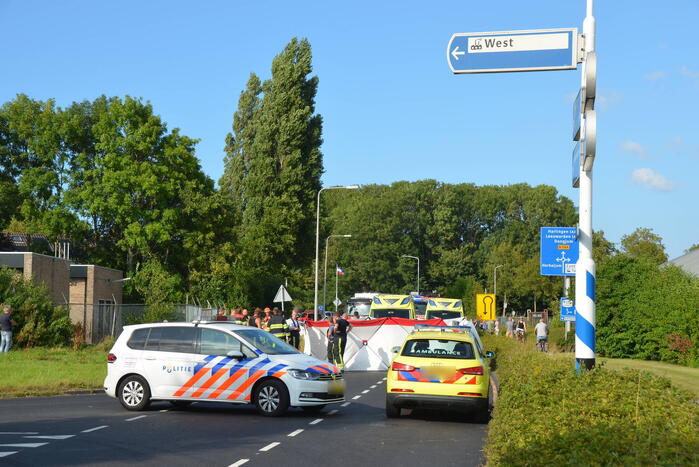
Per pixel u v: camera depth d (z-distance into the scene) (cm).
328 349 2689
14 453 1084
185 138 5588
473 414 1554
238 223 6500
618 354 3453
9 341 2894
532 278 8206
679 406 820
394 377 1487
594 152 1049
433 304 4397
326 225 6612
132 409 1591
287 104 6381
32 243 5747
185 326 1603
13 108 5738
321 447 1161
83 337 3266
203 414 1552
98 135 5428
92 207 5253
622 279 3500
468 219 10644
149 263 5312
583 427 753
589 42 1046
